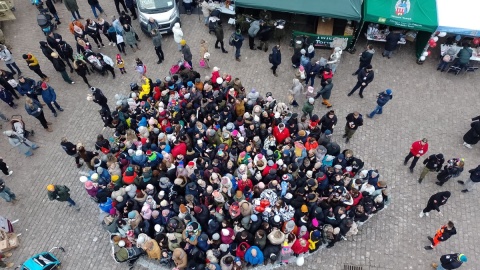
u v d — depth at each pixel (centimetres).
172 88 1466
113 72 1698
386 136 1518
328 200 1170
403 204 1337
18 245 1257
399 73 1728
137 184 1213
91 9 1995
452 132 1530
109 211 1192
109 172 1245
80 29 1689
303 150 1264
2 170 1384
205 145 1298
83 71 1602
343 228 1135
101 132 1541
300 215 1147
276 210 1139
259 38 1808
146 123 1384
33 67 1588
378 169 1426
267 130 1337
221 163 1243
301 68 1566
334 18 1748
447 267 1108
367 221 1291
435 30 1616
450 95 1647
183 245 1102
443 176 1323
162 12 1809
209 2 1858
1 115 1560
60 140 1520
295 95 1547
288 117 1368
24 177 1420
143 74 1585
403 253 1230
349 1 1664
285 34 1869
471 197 1352
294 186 1202
